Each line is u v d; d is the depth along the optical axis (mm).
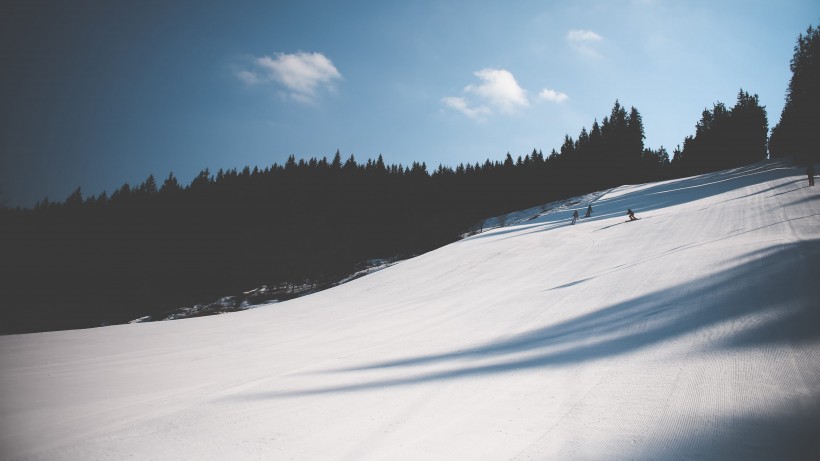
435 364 6887
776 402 3729
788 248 10734
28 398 5941
